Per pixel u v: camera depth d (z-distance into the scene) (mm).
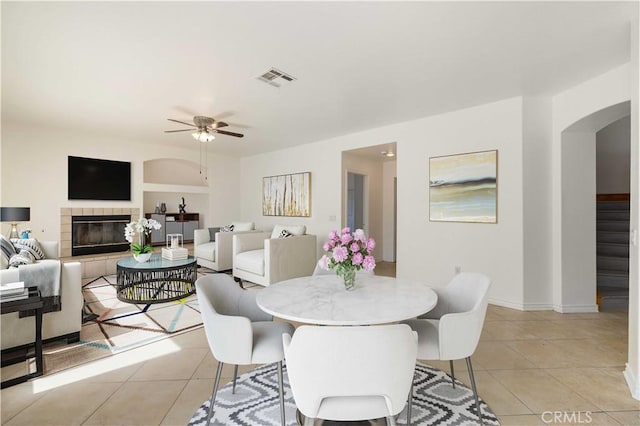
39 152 4941
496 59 2645
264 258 4500
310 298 1797
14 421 1715
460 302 2119
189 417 1765
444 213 4086
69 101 3672
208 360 2432
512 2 1916
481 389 2039
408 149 4457
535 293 3559
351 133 5164
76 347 2631
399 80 3070
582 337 2834
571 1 1910
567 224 3479
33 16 2041
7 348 2389
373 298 1793
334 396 1220
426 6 1951
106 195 5582
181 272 4848
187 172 7547
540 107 3508
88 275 5145
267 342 1729
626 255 4270
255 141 5793
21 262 2684
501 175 3643
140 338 2818
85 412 1798
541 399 1929
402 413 1804
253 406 1868
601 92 2936
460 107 3850
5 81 3098
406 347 1179
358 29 2203
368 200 6391
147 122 4574
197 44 2404
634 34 2014
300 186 6039
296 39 2332
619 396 1955
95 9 1979
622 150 5523
